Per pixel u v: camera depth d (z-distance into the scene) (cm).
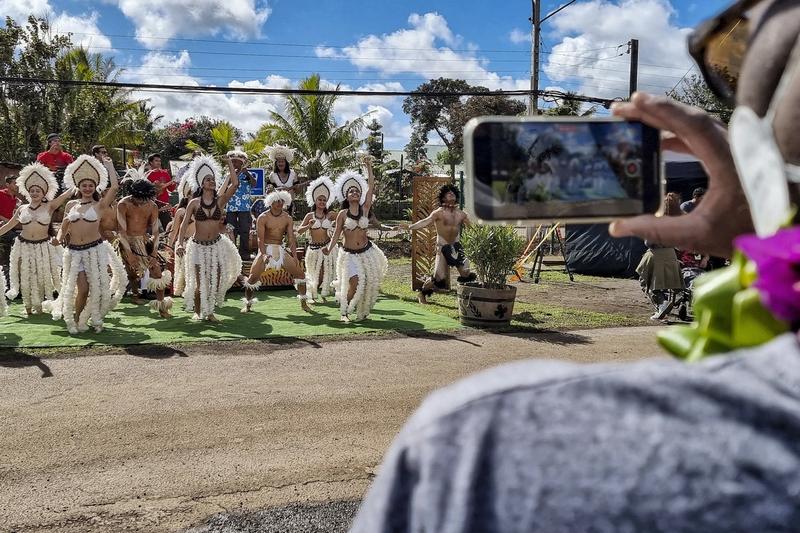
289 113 2791
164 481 405
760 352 52
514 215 76
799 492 45
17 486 394
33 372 640
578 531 48
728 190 69
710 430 48
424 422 57
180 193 1114
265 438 477
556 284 1428
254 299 1031
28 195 928
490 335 865
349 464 434
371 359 719
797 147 52
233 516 365
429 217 1073
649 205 76
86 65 3036
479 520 51
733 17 69
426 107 7019
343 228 931
